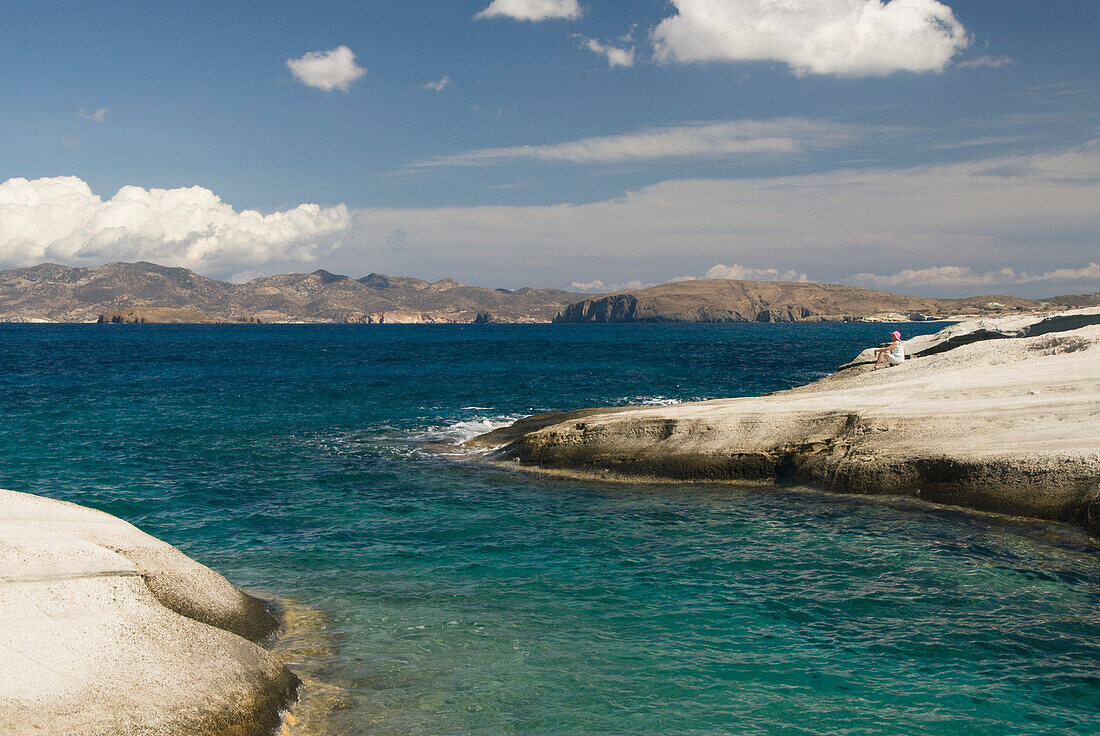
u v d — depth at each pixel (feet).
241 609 34.42
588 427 75.25
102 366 237.86
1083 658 33.04
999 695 30.04
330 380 185.16
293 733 27.07
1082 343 84.23
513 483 69.97
